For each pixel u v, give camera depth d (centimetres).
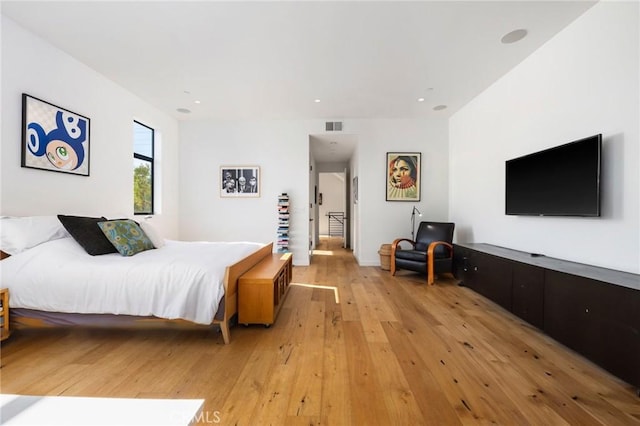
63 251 216
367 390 156
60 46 274
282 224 492
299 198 505
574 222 244
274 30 251
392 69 322
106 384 159
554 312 208
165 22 239
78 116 298
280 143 505
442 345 209
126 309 199
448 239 428
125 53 287
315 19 237
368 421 133
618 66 205
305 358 189
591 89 226
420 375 170
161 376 167
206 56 293
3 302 196
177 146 503
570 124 246
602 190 217
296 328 238
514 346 208
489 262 298
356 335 225
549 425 131
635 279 175
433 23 242
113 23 240
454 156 480
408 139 504
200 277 204
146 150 439
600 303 172
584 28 231
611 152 211
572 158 238
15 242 211
